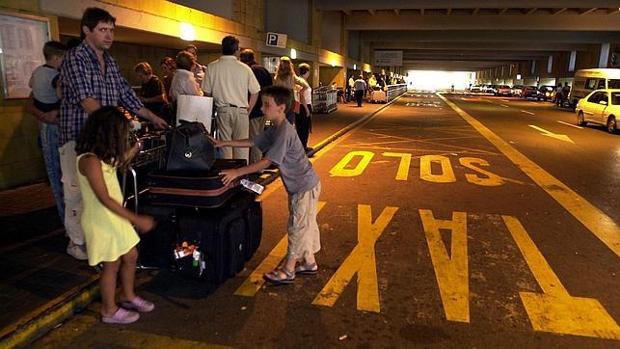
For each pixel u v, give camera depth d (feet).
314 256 14.67
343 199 21.26
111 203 9.51
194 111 16.44
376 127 51.19
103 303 10.61
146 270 13.37
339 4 77.36
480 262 14.38
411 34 125.80
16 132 20.85
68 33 33.30
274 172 25.17
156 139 14.15
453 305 11.73
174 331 10.43
